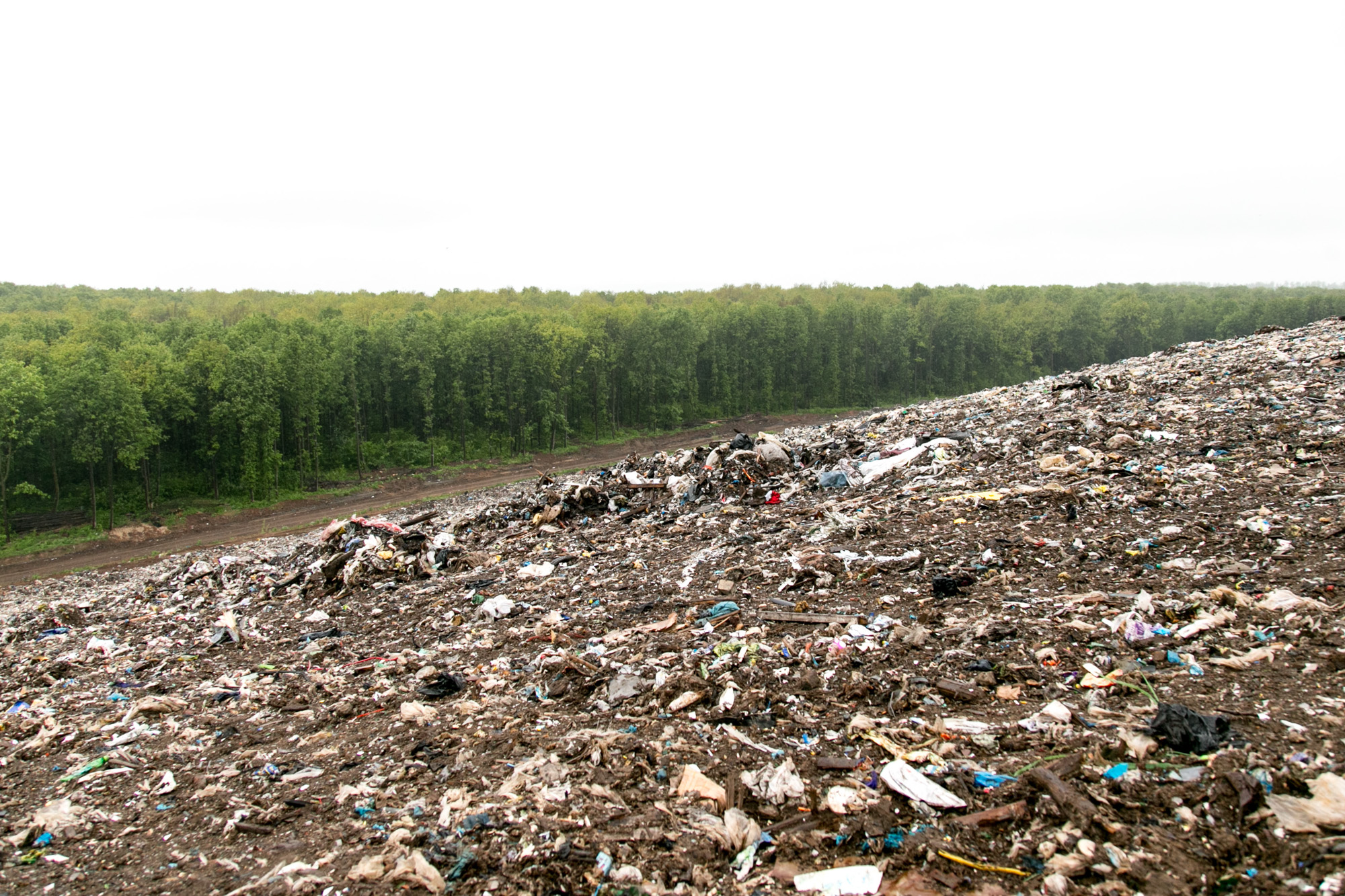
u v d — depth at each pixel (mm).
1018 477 14516
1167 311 101250
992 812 5164
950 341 87875
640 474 20938
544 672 9508
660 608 11250
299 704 9664
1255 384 18062
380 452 51438
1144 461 13812
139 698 10805
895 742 6402
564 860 5281
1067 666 7332
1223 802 4746
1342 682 6016
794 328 76938
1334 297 99000
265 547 33750
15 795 7785
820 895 4707
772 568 12031
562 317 71125
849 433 21734
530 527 18734
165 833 6586
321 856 5820
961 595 9656
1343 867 4035
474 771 6961
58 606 18406
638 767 6539
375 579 16000
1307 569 8336
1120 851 4570
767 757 6543
